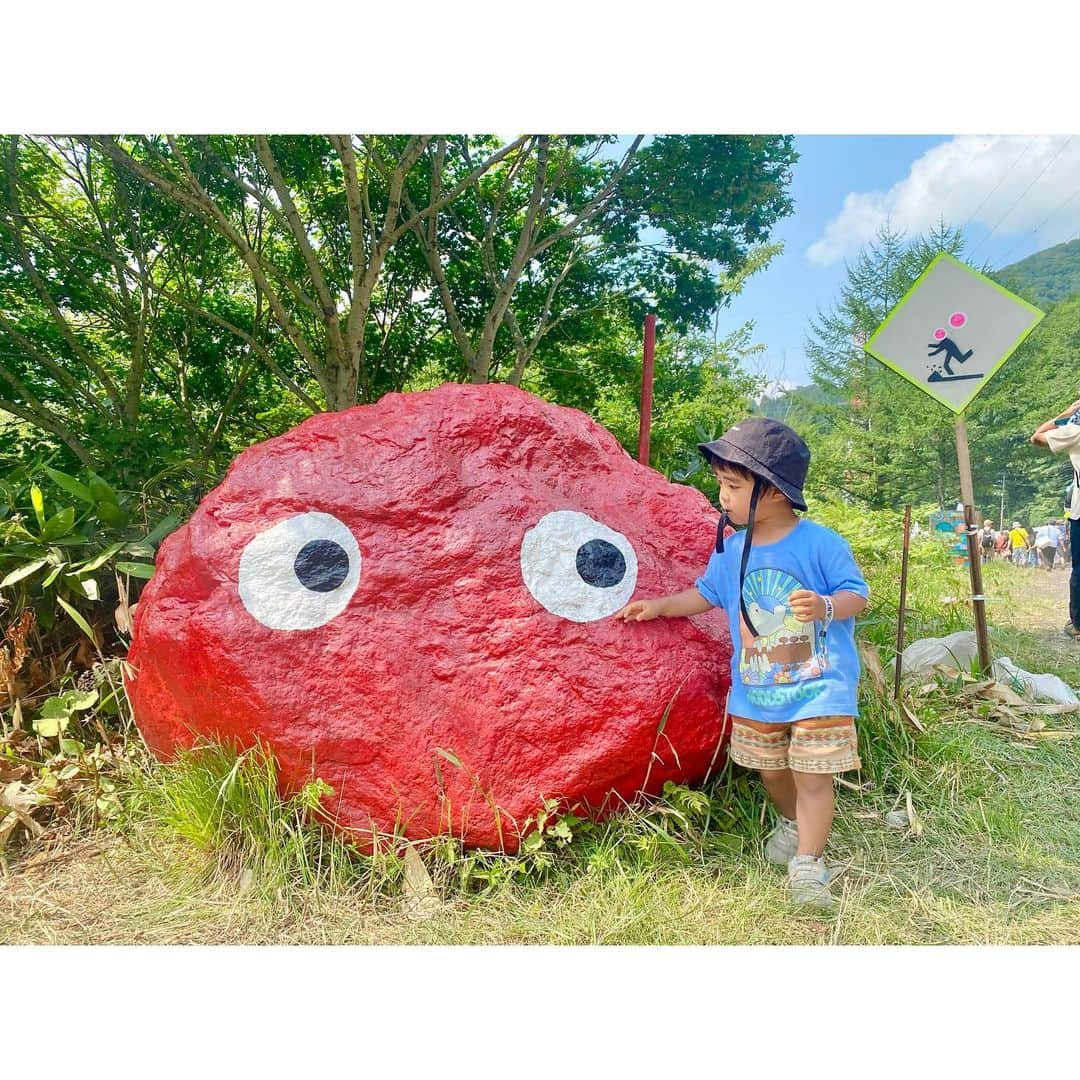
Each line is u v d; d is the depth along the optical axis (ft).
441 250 29.73
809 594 8.20
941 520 32.37
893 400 74.38
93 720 12.10
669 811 9.43
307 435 10.29
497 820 8.96
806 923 8.49
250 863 9.19
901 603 12.40
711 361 58.59
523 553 9.64
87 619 14.21
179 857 9.65
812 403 80.48
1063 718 13.41
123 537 14.61
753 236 29.09
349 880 9.09
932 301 14.98
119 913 8.96
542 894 8.90
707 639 10.09
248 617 9.29
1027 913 8.64
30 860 9.96
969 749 11.73
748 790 10.15
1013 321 14.51
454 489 9.82
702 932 8.38
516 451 10.39
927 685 14.10
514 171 26.55
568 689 9.19
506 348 31.65
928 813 10.39
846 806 10.52
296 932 8.53
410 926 8.54
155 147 22.07
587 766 9.11
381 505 9.67
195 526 9.88
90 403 24.82
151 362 28.60
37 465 15.52
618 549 10.06
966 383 14.85
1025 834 9.93
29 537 13.50
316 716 9.12
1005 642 18.20
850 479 74.28
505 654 9.27
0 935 8.64
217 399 29.68
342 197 27.78
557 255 30.71
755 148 26.78
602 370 33.06
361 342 22.86
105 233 25.36
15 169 23.59
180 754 9.86
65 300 26.66
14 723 11.90
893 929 8.40
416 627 9.36
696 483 25.21
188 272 27.96
